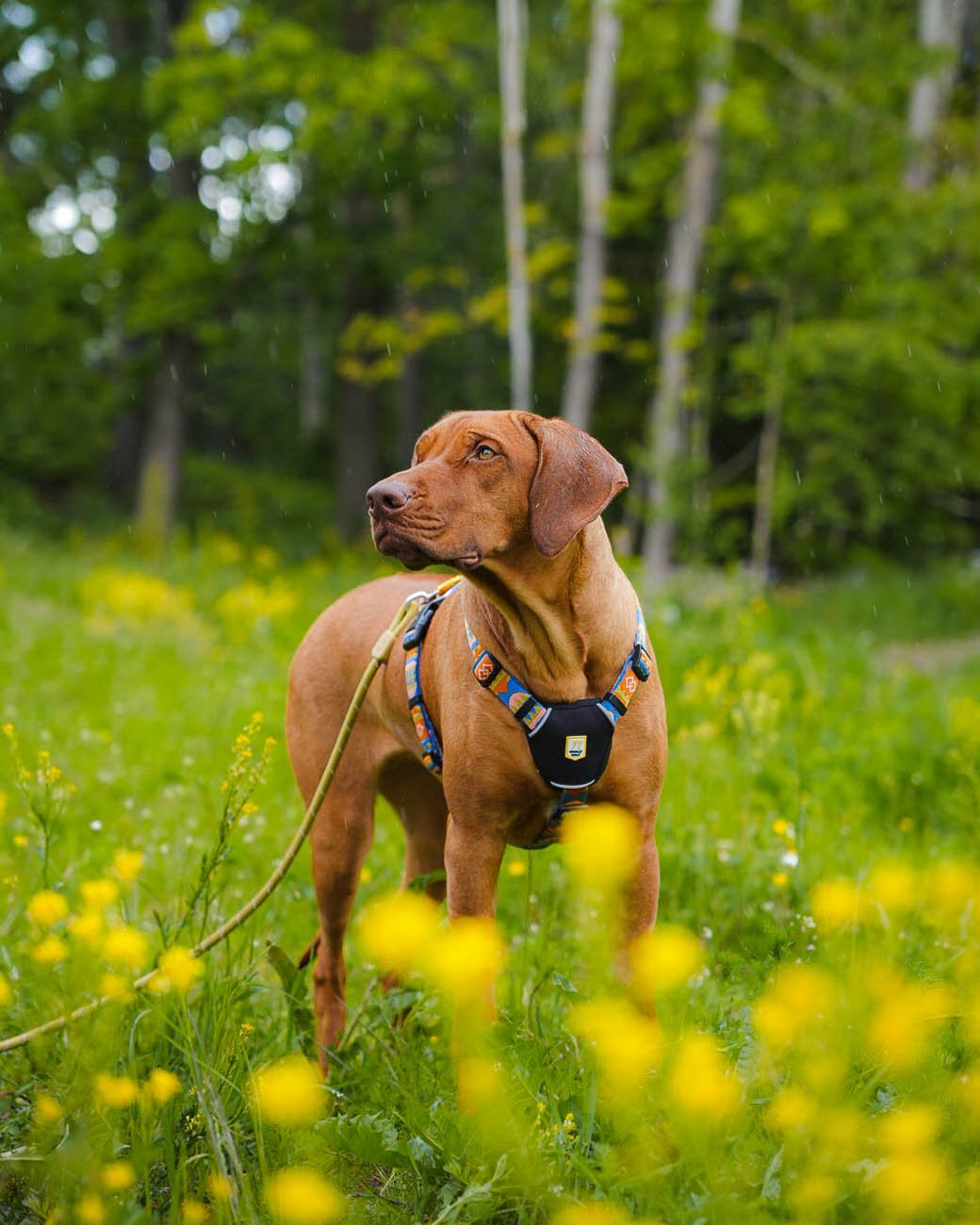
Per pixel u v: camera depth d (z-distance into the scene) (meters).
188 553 16.61
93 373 21.56
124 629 10.48
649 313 21.77
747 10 17.73
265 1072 2.66
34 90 21.22
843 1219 2.10
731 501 15.38
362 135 16.19
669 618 9.70
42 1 20.00
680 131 18.14
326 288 19.52
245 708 7.22
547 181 21.73
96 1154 2.20
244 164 16.53
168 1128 2.32
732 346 16.59
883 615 15.02
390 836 5.15
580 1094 2.54
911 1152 1.98
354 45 17.94
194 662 9.16
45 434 21.88
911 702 7.22
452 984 1.96
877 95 14.99
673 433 14.40
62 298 18.66
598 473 2.89
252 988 2.97
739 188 15.21
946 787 5.56
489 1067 2.31
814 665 7.85
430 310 25.38
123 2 20.66
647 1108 2.29
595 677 2.95
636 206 15.13
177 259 17.78
